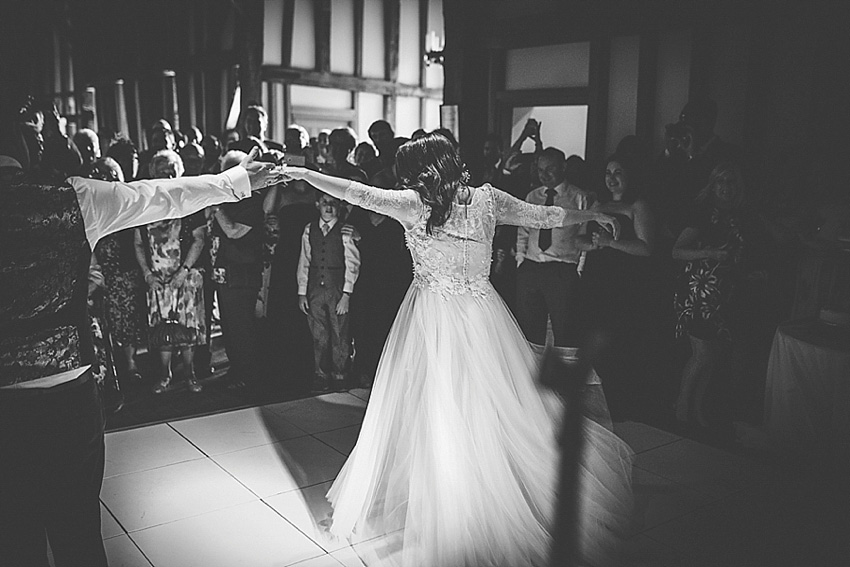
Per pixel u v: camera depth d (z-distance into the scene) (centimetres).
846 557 284
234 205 459
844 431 338
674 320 442
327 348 489
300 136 550
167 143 529
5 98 216
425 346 295
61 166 419
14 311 192
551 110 967
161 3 985
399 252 495
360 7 905
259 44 802
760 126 495
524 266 464
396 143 536
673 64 548
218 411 446
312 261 473
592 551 274
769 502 328
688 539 295
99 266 438
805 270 402
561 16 610
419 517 280
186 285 471
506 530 274
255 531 304
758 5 484
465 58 680
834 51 454
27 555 205
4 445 194
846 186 403
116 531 304
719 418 424
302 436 407
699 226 407
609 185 430
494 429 288
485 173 580
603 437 305
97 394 217
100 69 1182
